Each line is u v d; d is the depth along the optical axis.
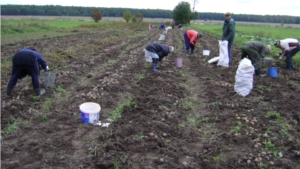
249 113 6.67
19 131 5.43
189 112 6.70
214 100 7.53
